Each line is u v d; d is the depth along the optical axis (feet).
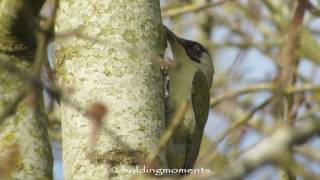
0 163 28.35
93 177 29.45
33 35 34.65
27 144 34.12
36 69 22.49
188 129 43.65
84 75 30.89
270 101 42.83
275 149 18.51
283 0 61.31
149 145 30.37
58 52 31.89
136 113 30.53
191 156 44.50
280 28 60.29
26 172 33.65
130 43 31.30
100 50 30.96
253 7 48.11
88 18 31.48
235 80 57.16
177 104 42.37
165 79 42.45
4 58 35.06
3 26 34.27
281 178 34.40
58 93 23.27
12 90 34.37
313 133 18.67
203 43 63.52
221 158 46.06
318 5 58.70
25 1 33.17
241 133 46.73
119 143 29.63
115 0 31.65
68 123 30.68
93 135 24.86
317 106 55.72
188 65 45.98
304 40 56.80
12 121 34.09
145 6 32.04
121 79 30.73
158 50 31.96
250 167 18.42
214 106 54.03
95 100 30.48
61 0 32.24
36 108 34.73
